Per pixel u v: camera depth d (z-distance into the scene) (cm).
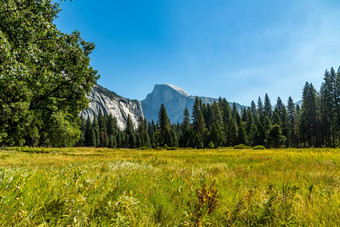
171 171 573
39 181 289
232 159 1295
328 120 6000
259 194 310
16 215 155
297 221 206
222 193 350
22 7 820
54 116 1920
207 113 10556
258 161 1081
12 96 1253
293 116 7844
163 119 9612
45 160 1102
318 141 6178
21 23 780
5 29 749
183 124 10694
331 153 1251
